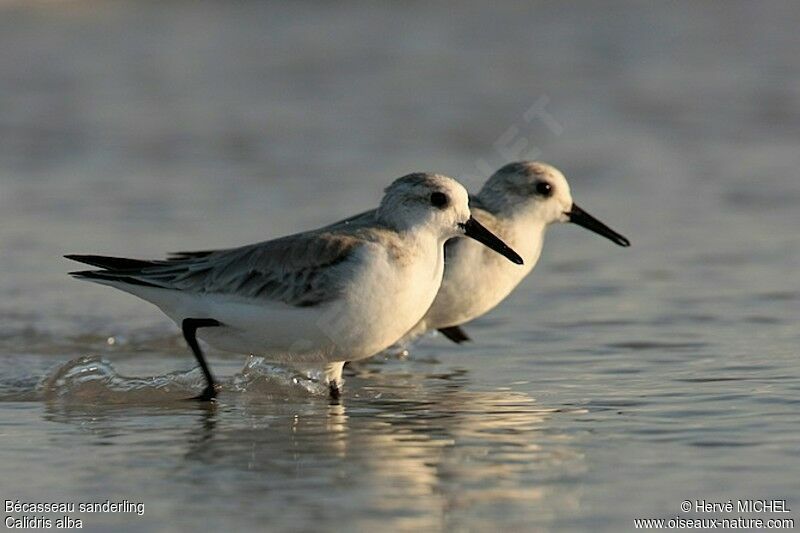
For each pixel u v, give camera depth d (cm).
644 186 2177
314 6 3734
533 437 1024
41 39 3250
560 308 1535
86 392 1202
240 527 818
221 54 3192
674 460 947
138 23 3466
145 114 2662
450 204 1166
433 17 3622
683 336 1387
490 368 1298
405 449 998
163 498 879
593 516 835
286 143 2477
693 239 1845
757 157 2362
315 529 813
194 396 1193
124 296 1603
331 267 1114
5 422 1092
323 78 2983
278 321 1130
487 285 1345
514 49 3259
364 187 2161
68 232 1884
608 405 1120
